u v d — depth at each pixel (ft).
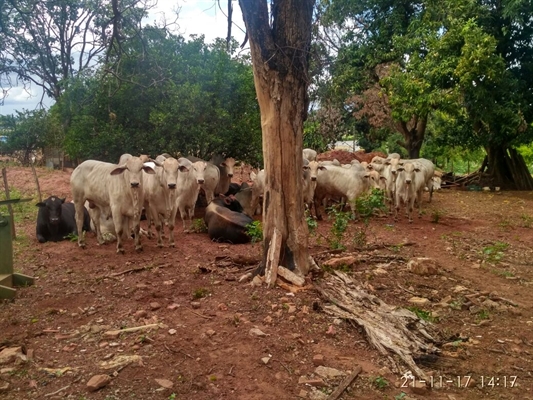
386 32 67.00
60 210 33.78
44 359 15.92
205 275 24.47
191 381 14.57
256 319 18.67
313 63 40.70
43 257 29.43
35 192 55.21
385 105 78.54
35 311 20.25
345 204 43.47
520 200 57.93
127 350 16.29
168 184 29.58
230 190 49.06
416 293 23.03
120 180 29.09
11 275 23.29
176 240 33.73
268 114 21.89
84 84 44.60
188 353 16.11
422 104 58.39
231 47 47.19
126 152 44.01
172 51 44.62
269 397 14.01
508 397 14.87
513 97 58.34
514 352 17.80
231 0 21.59
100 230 33.09
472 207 52.44
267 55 21.25
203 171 35.45
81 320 19.22
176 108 41.86
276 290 21.25
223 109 43.78
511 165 71.05
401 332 17.90
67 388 14.12
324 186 41.52
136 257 28.86
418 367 16.06
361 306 19.75
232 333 17.48
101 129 43.73
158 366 15.28
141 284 22.94
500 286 25.03
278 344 16.80
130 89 42.29
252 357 15.98
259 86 21.84
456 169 115.85
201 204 46.32
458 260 29.58
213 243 32.63
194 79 44.29
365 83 70.49
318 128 92.53
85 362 15.62
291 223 22.48
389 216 44.01
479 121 65.21
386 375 15.60
